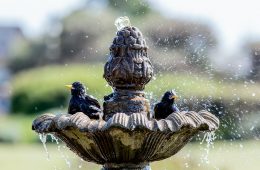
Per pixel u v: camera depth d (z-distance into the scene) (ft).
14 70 163.32
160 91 48.11
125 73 24.09
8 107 160.25
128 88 24.34
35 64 153.89
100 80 77.05
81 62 107.86
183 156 55.72
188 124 22.65
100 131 22.63
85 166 57.26
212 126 23.65
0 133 120.37
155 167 54.08
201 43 54.75
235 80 55.72
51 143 98.07
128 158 23.82
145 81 24.44
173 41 64.49
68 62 116.67
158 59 51.06
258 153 62.18
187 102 47.93
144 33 67.21
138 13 75.92
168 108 24.25
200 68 52.70
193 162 56.70
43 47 150.71
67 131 23.35
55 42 126.52
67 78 121.60
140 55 24.36
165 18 68.95
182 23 66.85
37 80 136.56
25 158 91.20
